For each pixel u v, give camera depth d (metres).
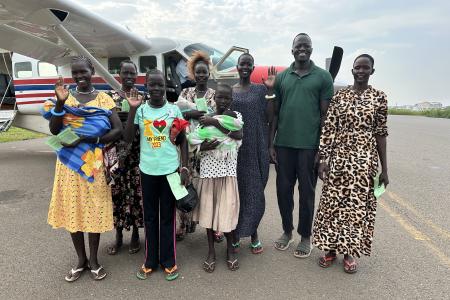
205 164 2.77
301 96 3.00
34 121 8.51
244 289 2.58
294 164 3.17
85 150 2.52
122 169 2.91
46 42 6.30
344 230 2.79
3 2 4.57
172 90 6.93
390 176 5.99
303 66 3.01
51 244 3.34
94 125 2.48
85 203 2.56
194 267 2.92
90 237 2.69
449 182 5.59
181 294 2.52
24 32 5.80
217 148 2.70
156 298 2.46
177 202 2.62
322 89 3.00
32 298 2.46
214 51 7.31
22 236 3.53
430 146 9.32
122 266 2.95
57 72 7.76
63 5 4.93
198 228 3.81
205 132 2.66
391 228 3.71
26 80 8.03
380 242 3.36
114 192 3.00
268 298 2.46
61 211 2.62
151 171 2.61
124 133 2.59
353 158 2.71
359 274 2.79
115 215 3.06
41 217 4.07
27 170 6.64
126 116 3.00
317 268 2.90
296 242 3.45
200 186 2.85
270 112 3.14
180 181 2.61
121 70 3.14
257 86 3.04
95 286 2.62
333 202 2.82
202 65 3.19
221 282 2.68
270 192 5.21
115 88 6.20
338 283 2.66
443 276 2.74
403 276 2.75
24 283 2.65
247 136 2.94
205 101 3.11
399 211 4.23
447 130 13.52
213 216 2.79
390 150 8.66
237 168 2.97
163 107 2.66
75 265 2.94
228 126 2.67
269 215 4.19
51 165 7.12
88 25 5.73
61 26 5.27
